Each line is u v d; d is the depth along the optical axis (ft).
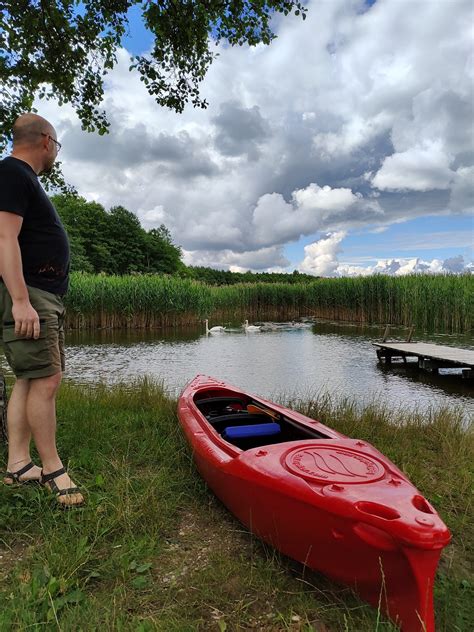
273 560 8.79
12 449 10.85
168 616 7.20
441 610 7.82
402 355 43.27
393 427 18.84
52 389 10.32
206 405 16.57
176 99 22.08
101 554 8.82
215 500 11.75
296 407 21.16
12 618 6.82
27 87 20.06
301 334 69.92
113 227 226.79
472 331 65.72
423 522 6.56
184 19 18.75
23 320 9.48
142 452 14.02
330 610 7.59
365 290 87.71
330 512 7.29
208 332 71.20
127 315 76.38
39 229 10.13
